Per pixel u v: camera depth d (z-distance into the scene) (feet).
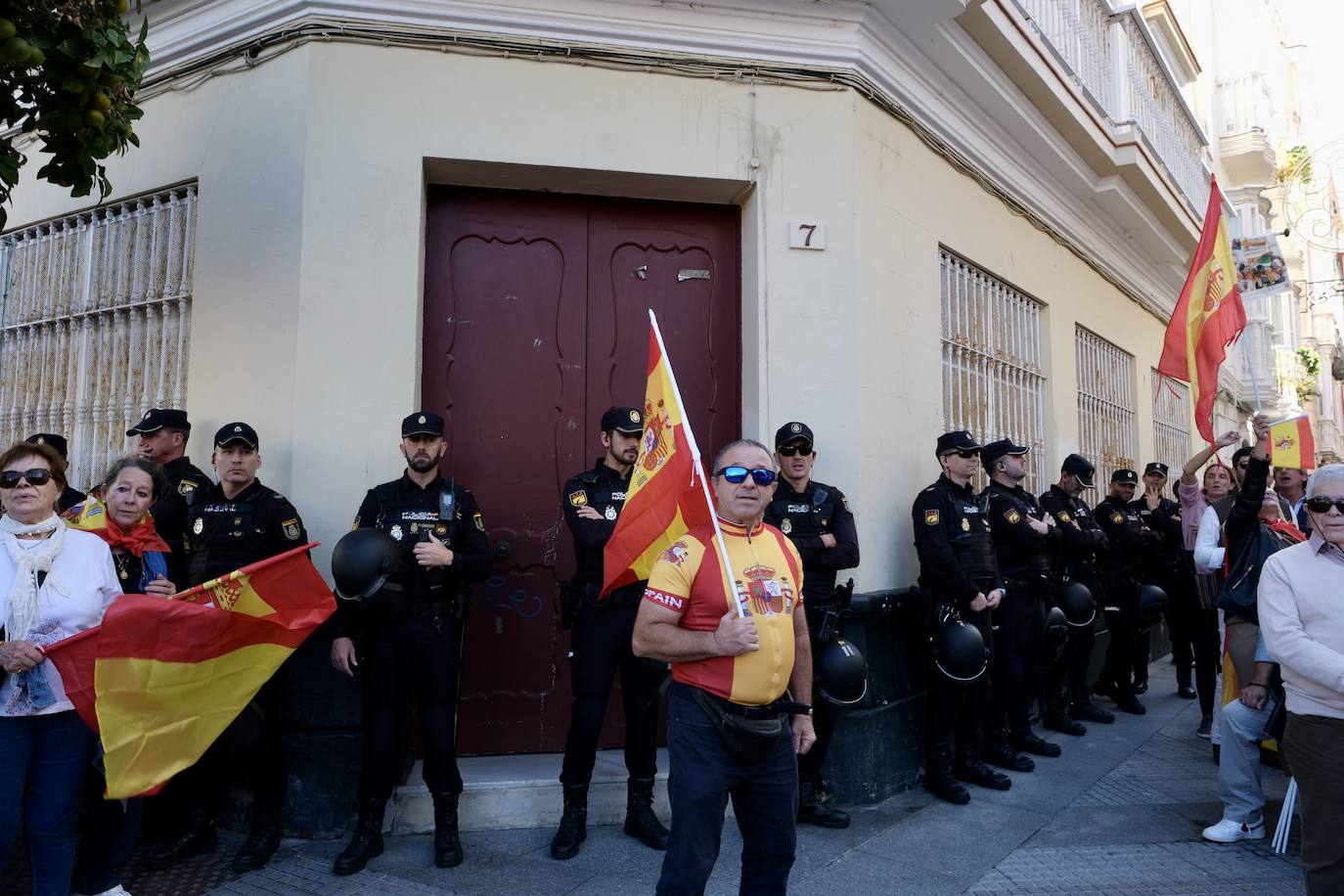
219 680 10.39
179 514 12.34
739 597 8.06
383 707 11.78
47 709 9.11
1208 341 17.72
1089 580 20.57
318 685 12.82
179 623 10.02
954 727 15.84
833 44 15.75
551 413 15.24
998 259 21.01
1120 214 26.68
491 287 15.25
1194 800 15.01
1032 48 19.04
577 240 15.67
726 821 13.57
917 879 11.60
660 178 15.08
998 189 20.99
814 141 15.67
